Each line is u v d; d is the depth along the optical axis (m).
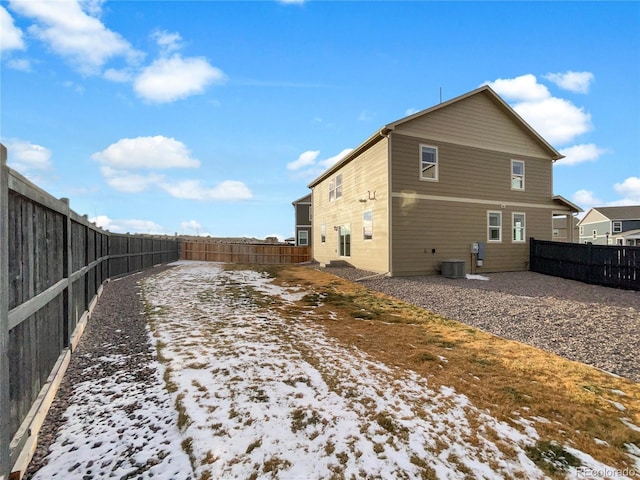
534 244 12.89
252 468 2.11
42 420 2.48
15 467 1.91
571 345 4.63
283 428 2.54
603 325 5.55
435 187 11.77
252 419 2.65
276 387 3.21
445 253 11.89
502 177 13.00
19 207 2.20
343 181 15.27
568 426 2.62
